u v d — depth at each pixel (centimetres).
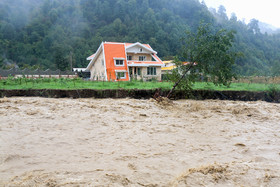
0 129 712
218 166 499
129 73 3784
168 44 7956
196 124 913
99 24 9838
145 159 540
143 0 10381
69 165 489
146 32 8438
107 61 3634
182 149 621
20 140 630
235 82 2581
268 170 500
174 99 1538
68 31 8825
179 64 1453
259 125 946
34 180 412
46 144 613
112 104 1218
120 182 418
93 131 751
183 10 11181
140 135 732
